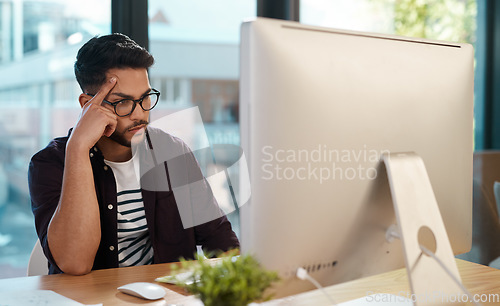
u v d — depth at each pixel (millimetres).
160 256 1634
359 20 2953
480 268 1366
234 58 2730
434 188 1032
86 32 2295
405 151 972
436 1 3166
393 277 1269
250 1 2727
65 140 1622
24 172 2271
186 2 2562
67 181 1377
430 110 1008
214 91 2688
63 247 1318
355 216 920
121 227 1583
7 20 2178
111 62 1456
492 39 3359
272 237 835
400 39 979
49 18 2242
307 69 844
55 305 1014
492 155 2475
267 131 821
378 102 927
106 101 1470
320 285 897
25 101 2240
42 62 2252
